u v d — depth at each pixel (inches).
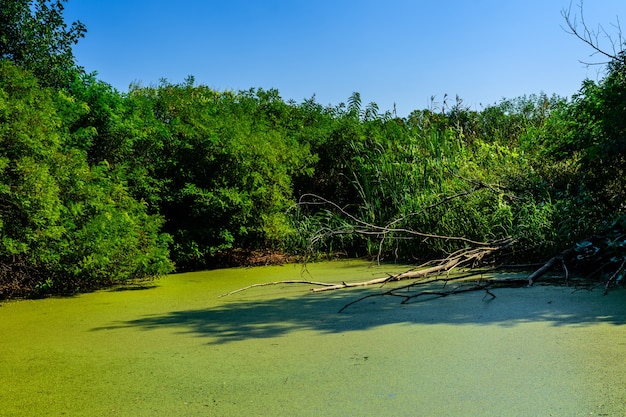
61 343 173.9
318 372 136.6
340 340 165.0
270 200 363.3
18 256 255.3
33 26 379.6
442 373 132.0
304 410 114.0
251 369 141.0
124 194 297.1
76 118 287.9
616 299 202.7
